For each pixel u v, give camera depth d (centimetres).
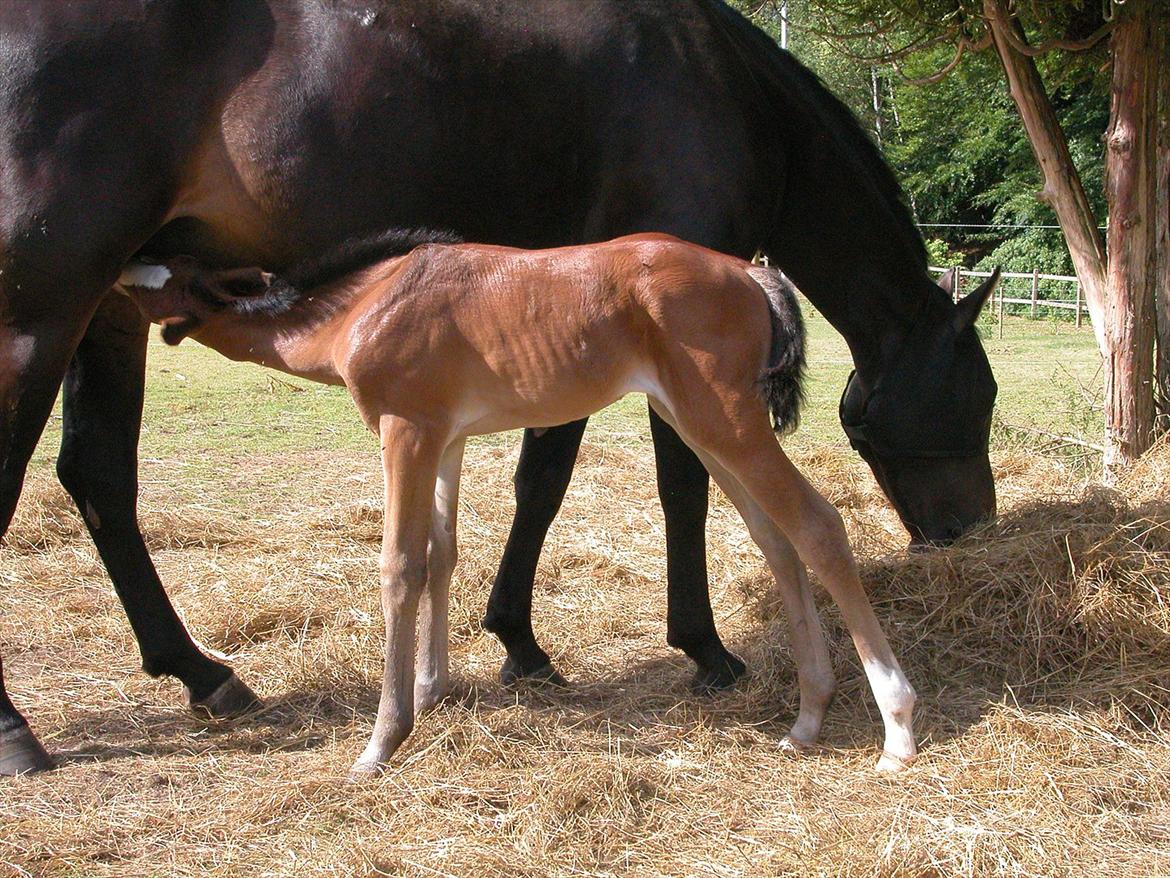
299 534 587
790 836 298
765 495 335
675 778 331
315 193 363
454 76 367
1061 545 418
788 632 395
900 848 281
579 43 378
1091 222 579
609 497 652
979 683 388
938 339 433
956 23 604
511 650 411
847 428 453
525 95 375
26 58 338
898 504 456
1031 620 398
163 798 328
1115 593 395
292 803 317
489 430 355
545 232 395
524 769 337
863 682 387
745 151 393
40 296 341
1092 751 338
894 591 427
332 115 357
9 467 350
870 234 427
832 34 608
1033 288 1802
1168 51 543
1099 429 698
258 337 358
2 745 346
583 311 332
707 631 399
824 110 433
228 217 370
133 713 393
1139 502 467
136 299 354
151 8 345
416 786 325
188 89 352
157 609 390
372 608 479
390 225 374
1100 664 386
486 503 624
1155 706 361
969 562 419
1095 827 299
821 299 444
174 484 684
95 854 296
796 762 344
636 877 282
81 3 344
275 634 462
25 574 527
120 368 391
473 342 337
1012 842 289
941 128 2630
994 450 684
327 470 725
